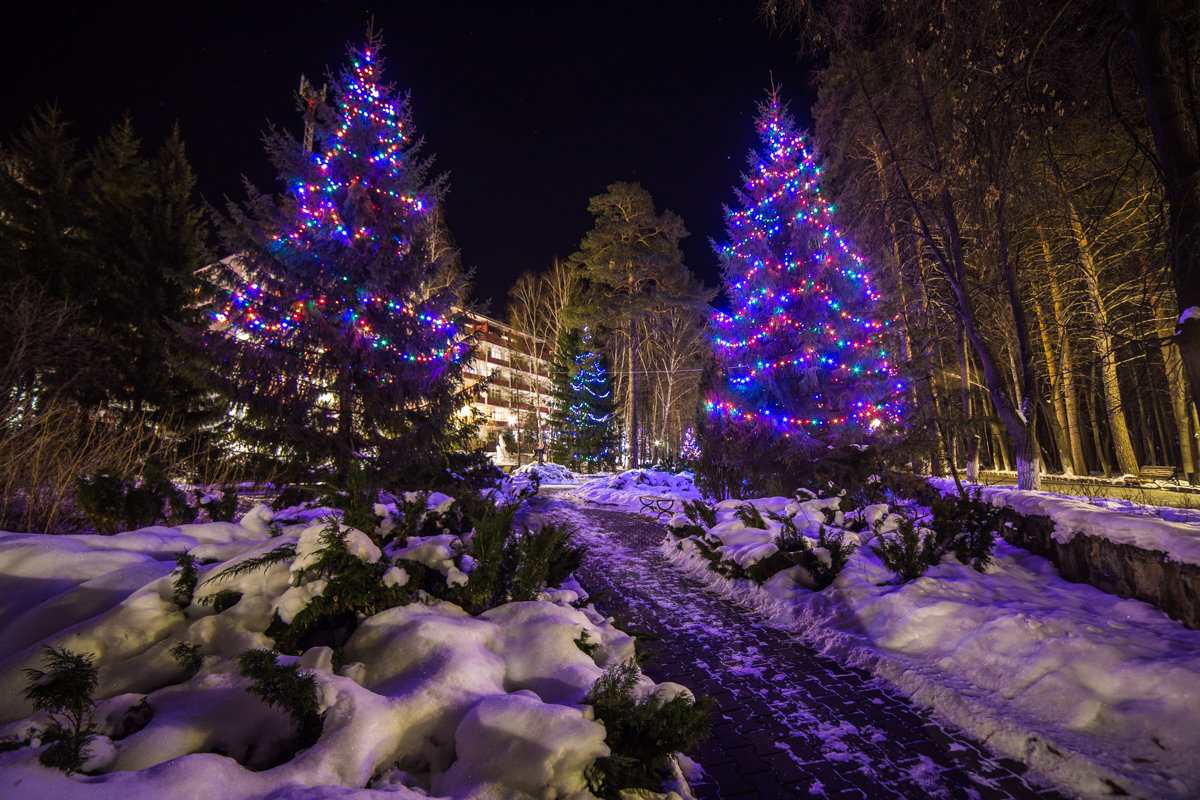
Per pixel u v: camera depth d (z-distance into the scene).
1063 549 5.21
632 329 36.12
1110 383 20.23
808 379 11.82
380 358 10.55
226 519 5.68
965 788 2.80
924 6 7.68
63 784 1.74
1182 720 2.94
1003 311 22.44
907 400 11.84
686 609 6.12
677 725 2.45
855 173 16.16
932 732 3.37
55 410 6.58
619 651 3.48
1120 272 19.00
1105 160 8.99
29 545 3.46
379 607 3.30
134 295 14.48
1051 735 3.12
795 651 4.81
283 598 3.03
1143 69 5.30
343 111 10.75
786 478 12.12
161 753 2.11
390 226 10.95
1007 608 4.34
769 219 12.73
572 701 2.72
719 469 13.23
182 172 16.25
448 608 3.45
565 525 4.84
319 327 10.03
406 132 11.29
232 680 2.58
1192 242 5.00
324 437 10.02
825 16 8.89
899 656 4.30
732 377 13.13
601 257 35.09
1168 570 4.01
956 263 12.20
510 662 3.10
